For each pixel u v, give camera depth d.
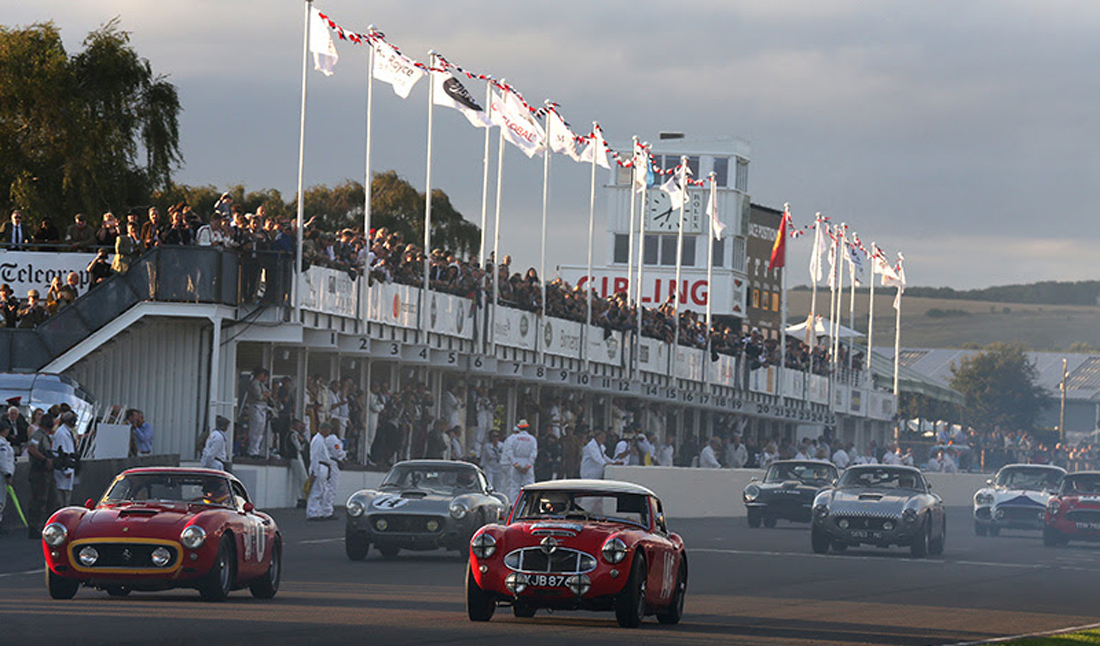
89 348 105.56
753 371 193.75
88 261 109.12
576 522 52.16
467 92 123.38
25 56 140.25
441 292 130.25
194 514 54.22
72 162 140.00
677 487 136.88
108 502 55.62
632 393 165.00
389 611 54.09
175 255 105.75
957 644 49.66
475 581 51.34
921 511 94.56
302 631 46.84
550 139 142.50
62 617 49.03
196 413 109.81
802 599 64.94
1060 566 92.62
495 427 148.38
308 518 100.62
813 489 120.56
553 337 148.75
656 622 54.38
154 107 150.50
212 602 54.41
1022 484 129.12
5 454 79.00
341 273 115.31
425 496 76.69
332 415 116.06
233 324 109.12
